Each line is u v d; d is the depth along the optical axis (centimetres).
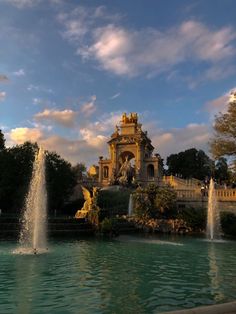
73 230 3703
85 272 1773
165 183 8388
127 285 1505
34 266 1922
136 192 4688
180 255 2411
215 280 1612
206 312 764
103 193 5906
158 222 4334
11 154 6016
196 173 12744
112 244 3020
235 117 4538
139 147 11081
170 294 1362
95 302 1253
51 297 1312
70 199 7969
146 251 2592
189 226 4300
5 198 5856
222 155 4616
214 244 3144
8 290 1407
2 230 3466
